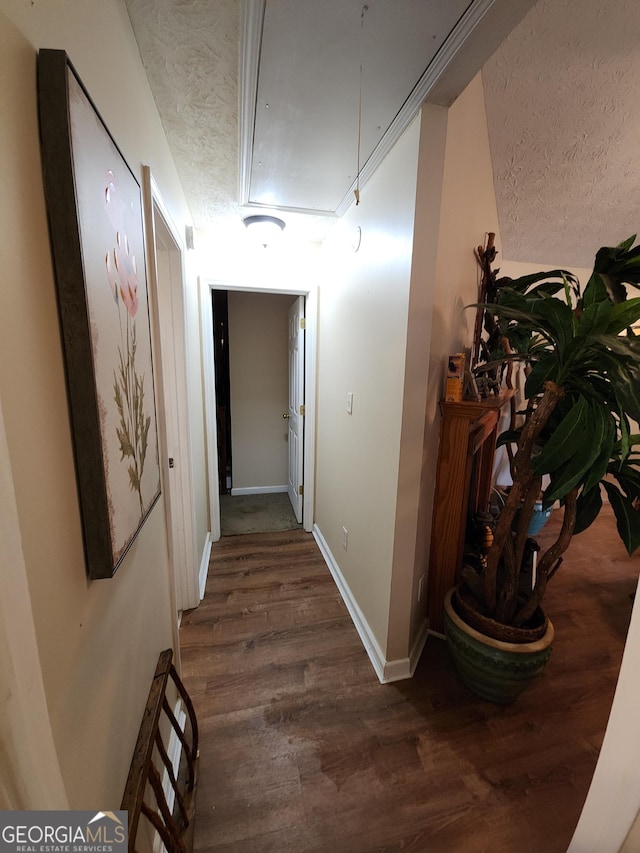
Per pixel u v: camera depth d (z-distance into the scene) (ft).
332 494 7.66
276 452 12.22
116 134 2.60
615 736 2.10
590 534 9.52
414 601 5.18
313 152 4.62
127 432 2.37
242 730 4.31
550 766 3.98
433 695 4.81
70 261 1.65
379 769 3.91
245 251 7.86
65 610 1.70
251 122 4.05
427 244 3.98
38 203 1.52
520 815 3.53
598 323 3.24
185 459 6.10
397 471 4.52
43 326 1.55
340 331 6.81
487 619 4.45
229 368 11.36
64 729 1.67
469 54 3.07
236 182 5.61
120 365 2.26
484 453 7.00
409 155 3.98
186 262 6.18
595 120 5.00
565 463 3.72
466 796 3.68
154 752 3.36
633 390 3.02
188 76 3.53
